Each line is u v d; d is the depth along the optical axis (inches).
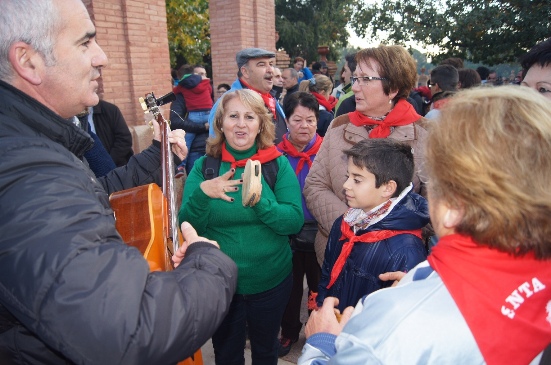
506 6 451.5
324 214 81.2
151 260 54.1
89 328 30.0
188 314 34.1
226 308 38.9
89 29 41.8
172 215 67.8
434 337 25.9
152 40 229.9
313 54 1015.0
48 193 32.5
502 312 26.2
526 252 27.0
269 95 150.1
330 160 83.4
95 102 44.7
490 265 27.1
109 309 30.3
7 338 36.3
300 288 107.5
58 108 43.0
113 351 30.3
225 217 79.1
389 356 26.0
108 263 31.8
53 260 30.2
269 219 76.8
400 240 60.6
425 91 215.9
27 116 39.6
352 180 61.8
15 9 37.8
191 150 187.5
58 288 29.9
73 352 30.5
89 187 37.2
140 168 72.0
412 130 77.9
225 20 295.3
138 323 31.1
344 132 83.3
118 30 213.8
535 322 27.0
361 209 64.9
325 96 197.0
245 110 80.0
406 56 77.3
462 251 28.0
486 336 25.8
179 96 187.6
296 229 80.5
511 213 25.7
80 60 41.1
